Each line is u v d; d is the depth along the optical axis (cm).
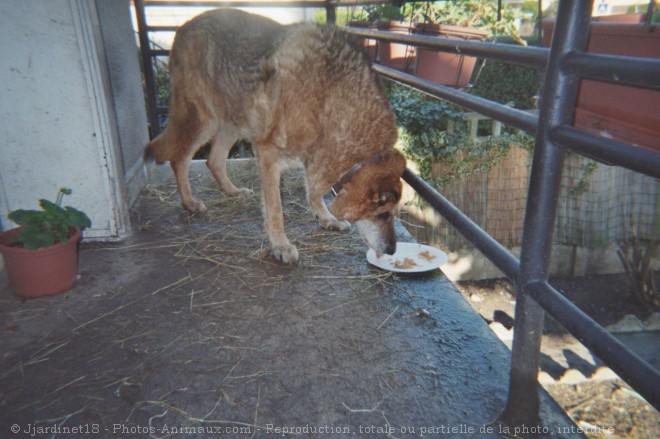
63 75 136
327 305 119
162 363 98
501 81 427
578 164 354
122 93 186
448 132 362
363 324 111
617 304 335
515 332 78
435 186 362
